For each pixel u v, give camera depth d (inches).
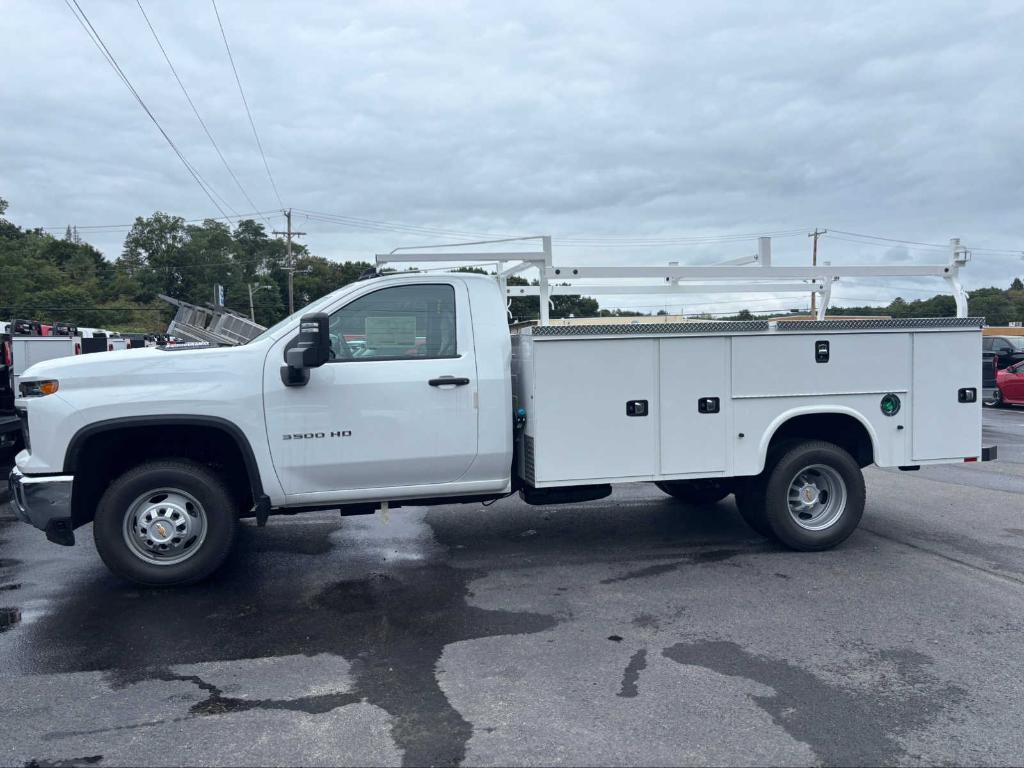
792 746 143.3
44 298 2504.9
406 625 204.5
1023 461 474.0
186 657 185.2
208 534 227.6
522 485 258.5
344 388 229.3
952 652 185.0
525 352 247.4
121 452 241.4
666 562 258.5
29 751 143.6
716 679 170.9
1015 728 149.8
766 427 259.0
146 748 144.3
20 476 221.3
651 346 248.8
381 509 244.1
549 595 227.1
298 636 197.5
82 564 262.7
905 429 268.8
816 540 265.0
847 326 262.2
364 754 141.4
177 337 308.0
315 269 3287.4
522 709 157.6
